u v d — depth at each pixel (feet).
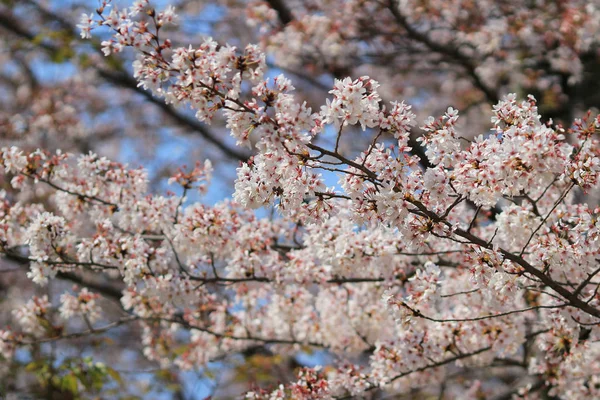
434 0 39.06
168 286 21.15
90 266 21.45
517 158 15.03
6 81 55.31
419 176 15.64
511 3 39.47
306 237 21.83
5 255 23.25
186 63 15.21
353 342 26.13
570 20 36.76
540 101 39.99
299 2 43.96
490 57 39.63
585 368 23.80
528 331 24.77
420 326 22.27
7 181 33.83
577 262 17.03
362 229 21.48
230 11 49.16
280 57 42.27
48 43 50.31
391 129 15.40
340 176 15.64
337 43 40.32
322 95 47.67
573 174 15.34
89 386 27.55
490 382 37.45
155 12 15.61
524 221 19.44
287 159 14.98
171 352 28.48
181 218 22.33
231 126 15.11
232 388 36.60
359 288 25.90
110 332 43.27
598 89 42.22
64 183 23.04
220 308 26.94
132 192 23.08
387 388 23.85
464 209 22.94
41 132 50.34
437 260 22.91
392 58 41.93
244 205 15.88
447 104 46.85
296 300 25.36
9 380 34.32
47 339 25.40
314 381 20.89
